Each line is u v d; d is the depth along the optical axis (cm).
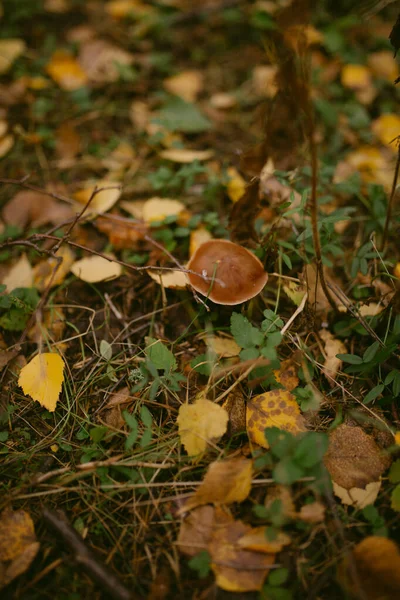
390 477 39
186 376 45
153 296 51
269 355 39
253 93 70
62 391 45
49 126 66
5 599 37
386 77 70
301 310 45
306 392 42
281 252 46
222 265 45
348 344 47
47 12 80
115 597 36
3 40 72
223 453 41
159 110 67
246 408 43
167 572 38
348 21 70
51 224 56
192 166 56
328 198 50
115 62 68
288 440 38
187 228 53
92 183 59
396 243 53
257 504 39
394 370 42
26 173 61
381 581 35
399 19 42
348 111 66
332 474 40
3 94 67
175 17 79
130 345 47
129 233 53
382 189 54
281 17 41
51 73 69
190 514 39
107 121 67
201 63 75
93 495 40
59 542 39
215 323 48
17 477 41
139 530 39
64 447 42
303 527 38
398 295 42
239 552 37
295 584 37
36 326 48
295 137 49
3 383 46
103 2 83
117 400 44
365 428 43
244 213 48
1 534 38
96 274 50
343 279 51
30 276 51
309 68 38
